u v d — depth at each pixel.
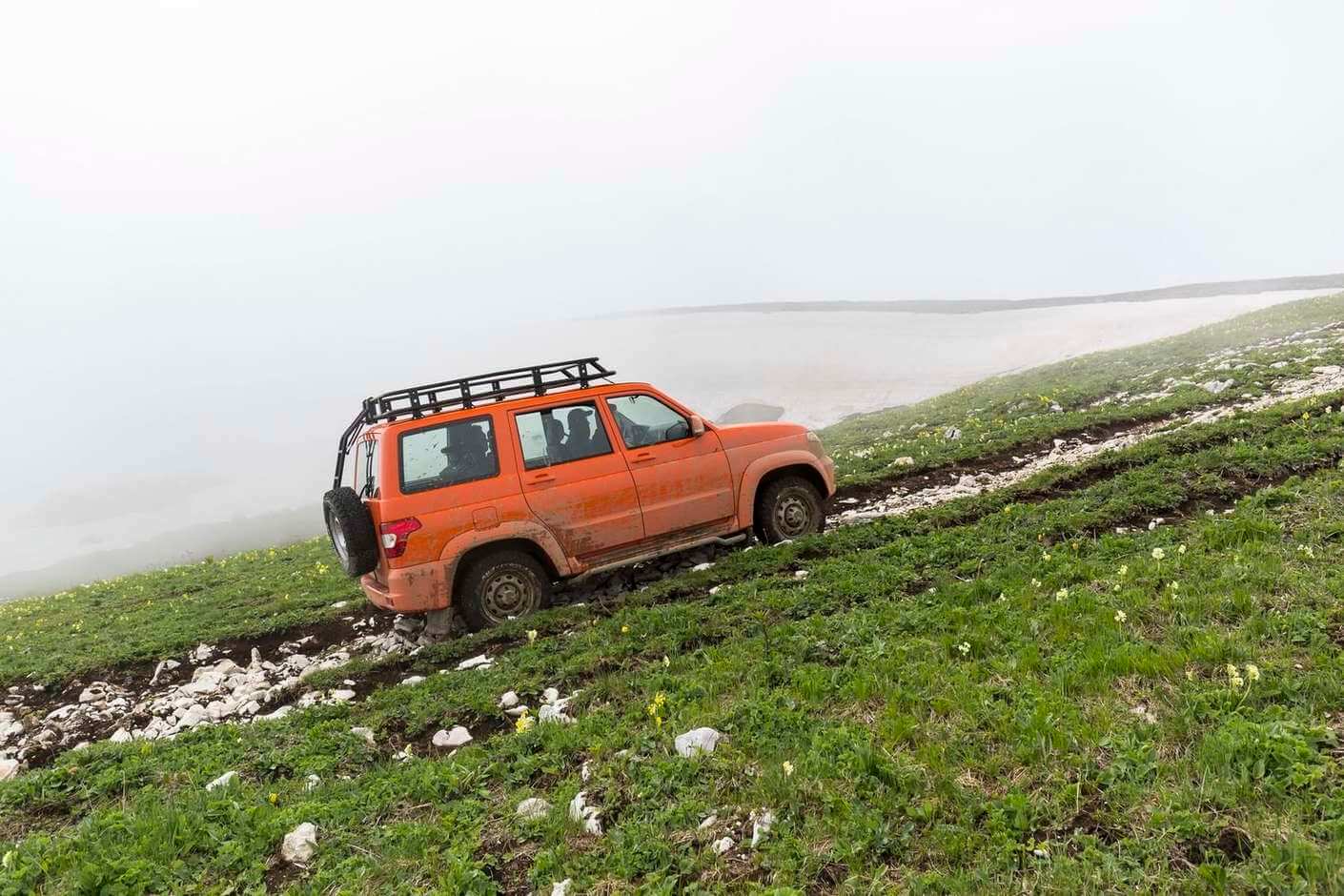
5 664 12.53
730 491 11.20
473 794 5.59
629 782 5.30
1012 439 18.31
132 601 18.25
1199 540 7.95
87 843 5.12
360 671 9.71
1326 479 9.30
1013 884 3.71
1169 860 3.70
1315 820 3.77
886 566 9.20
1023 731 4.91
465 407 10.34
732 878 4.17
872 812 4.38
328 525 10.91
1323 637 5.34
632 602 9.99
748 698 6.23
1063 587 7.53
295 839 5.07
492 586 10.12
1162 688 5.16
